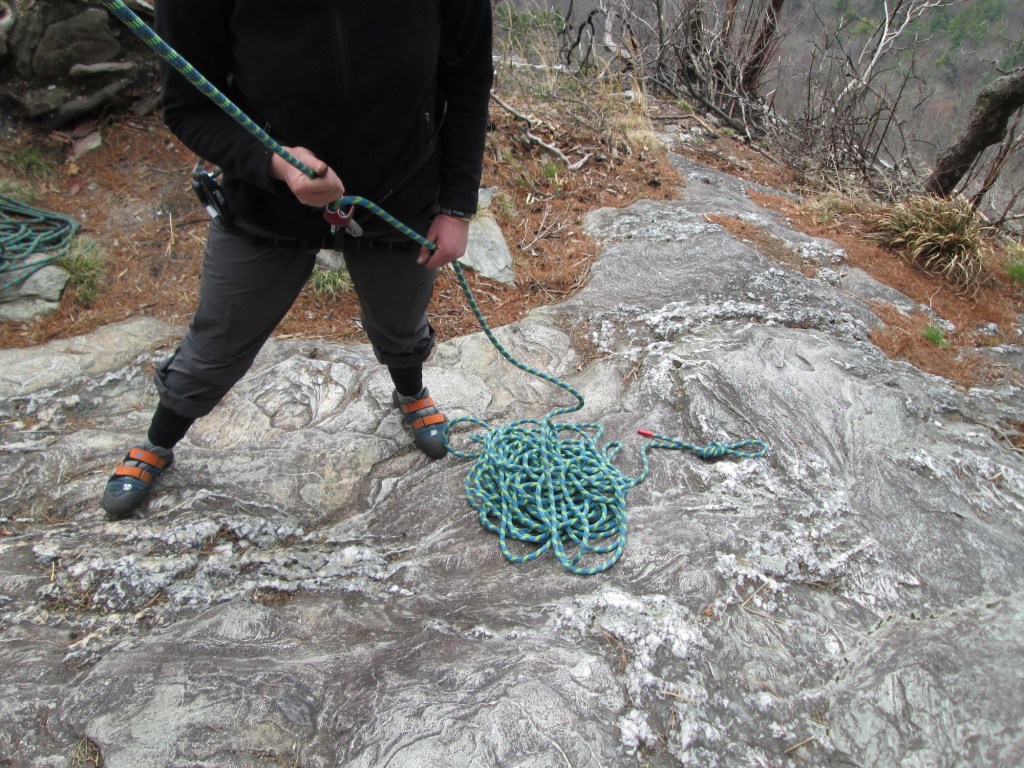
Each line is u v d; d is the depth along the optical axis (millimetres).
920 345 3926
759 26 8461
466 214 2236
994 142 5957
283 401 3320
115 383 3457
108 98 4617
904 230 5008
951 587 2393
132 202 4414
